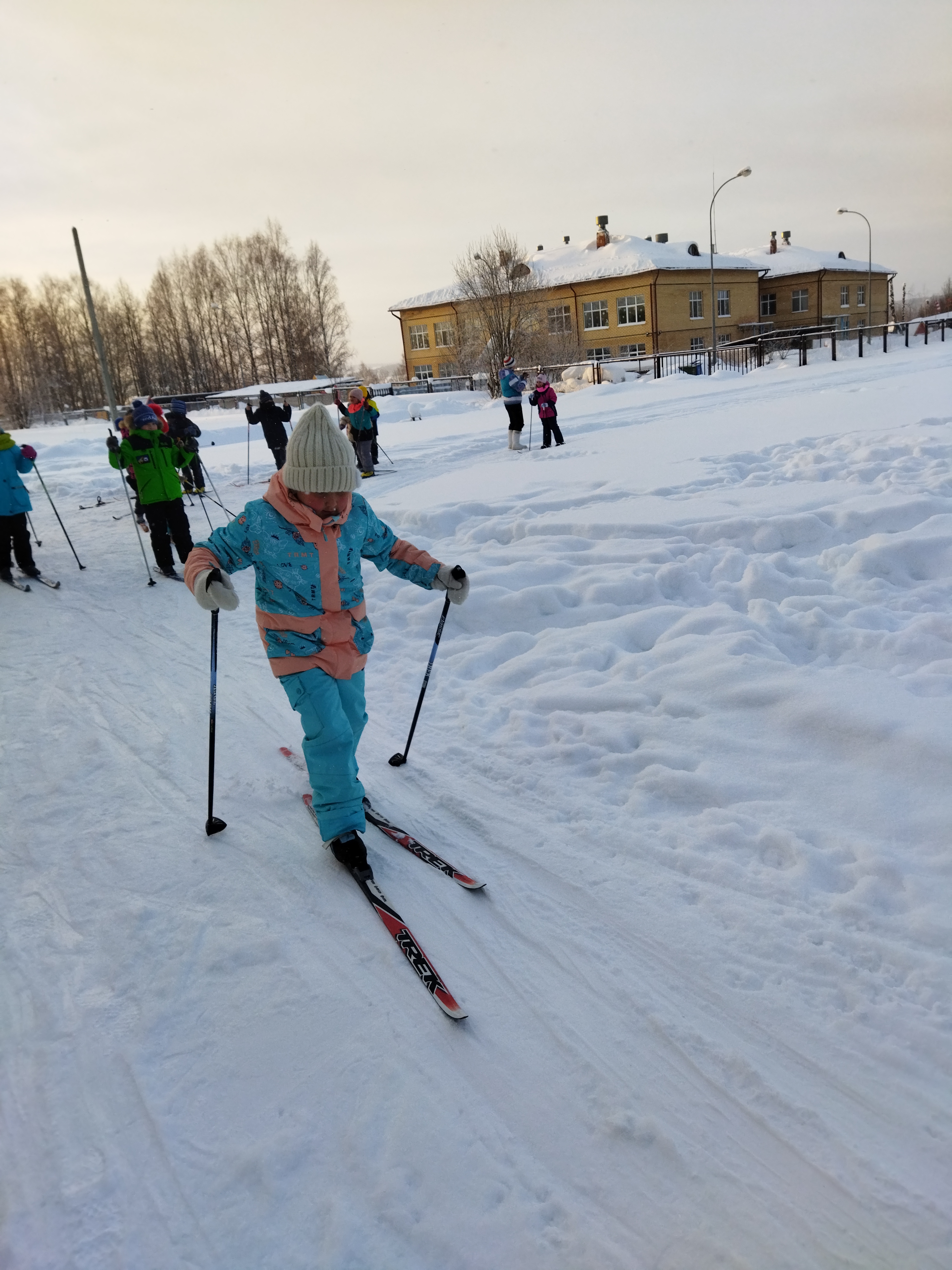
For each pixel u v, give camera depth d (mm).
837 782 2891
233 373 66938
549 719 3656
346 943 2441
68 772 3611
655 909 2459
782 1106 1826
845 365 21766
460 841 2893
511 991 2223
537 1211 1645
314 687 2680
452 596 2939
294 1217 1654
